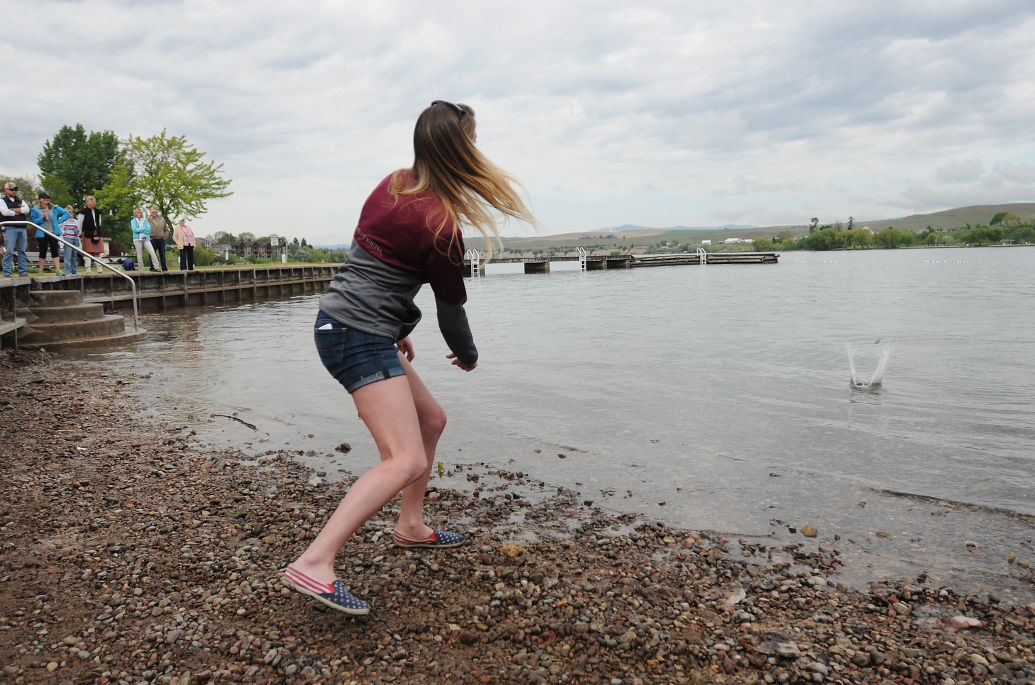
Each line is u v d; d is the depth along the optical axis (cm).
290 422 590
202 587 282
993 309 1730
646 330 1335
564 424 581
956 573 304
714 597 280
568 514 377
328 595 239
